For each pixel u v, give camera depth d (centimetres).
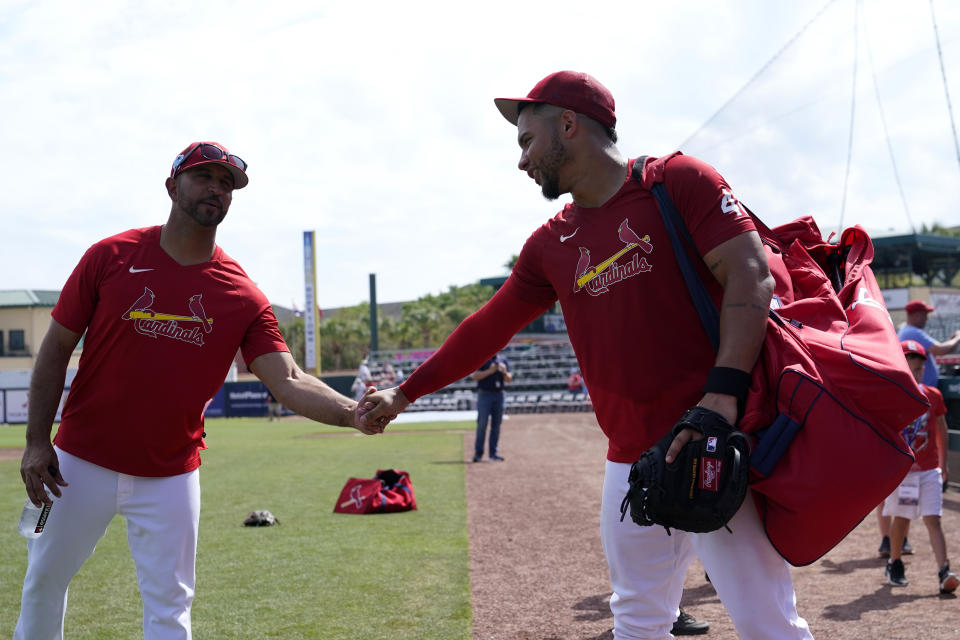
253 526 711
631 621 259
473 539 654
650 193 240
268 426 2747
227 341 307
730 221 225
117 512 299
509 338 302
